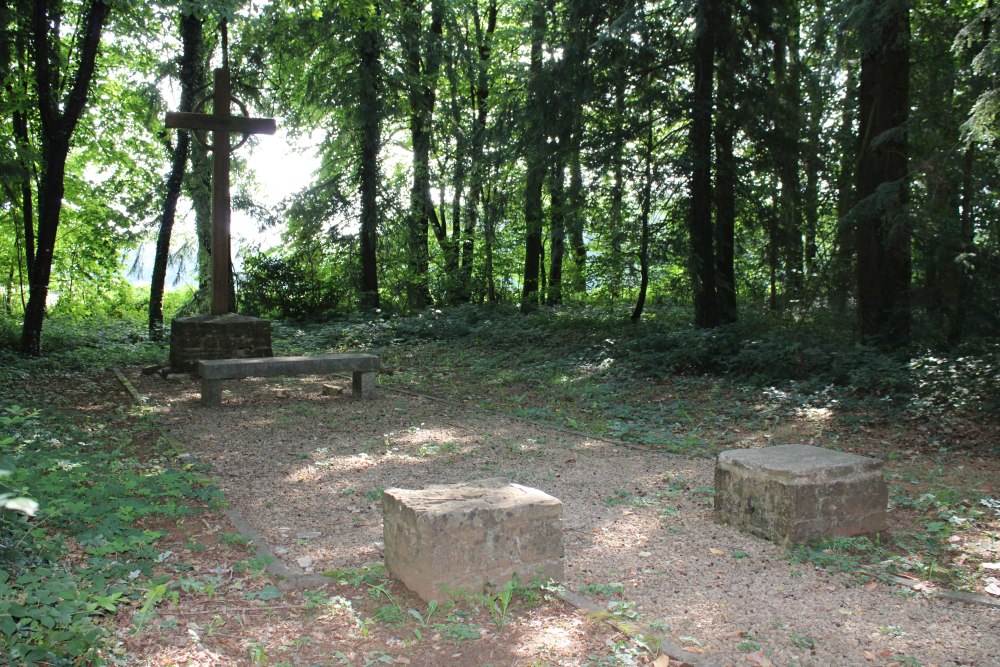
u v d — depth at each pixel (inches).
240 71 753.6
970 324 431.5
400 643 133.9
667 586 163.2
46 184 550.9
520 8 909.8
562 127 580.1
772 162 572.1
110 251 909.2
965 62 476.7
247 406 392.8
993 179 447.8
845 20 402.3
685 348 489.4
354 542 188.1
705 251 573.6
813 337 486.6
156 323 698.8
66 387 437.1
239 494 229.9
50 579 137.8
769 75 574.2
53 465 218.2
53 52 615.2
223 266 511.2
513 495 164.9
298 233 877.8
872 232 452.1
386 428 343.0
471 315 772.0
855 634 141.1
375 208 852.0
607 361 512.4
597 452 298.4
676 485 247.6
